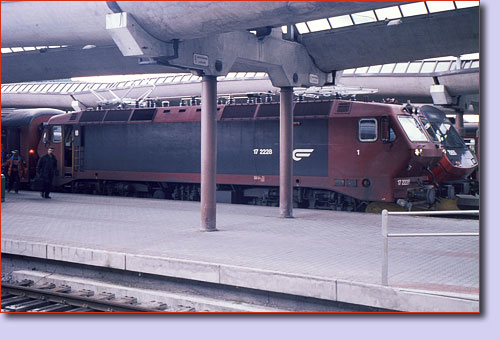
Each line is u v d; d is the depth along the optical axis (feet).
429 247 39.40
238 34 48.78
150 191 81.82
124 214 58.03
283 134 55.77
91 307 34.47
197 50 45.03
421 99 128.16
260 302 32.81
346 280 29.66
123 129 81.51
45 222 51.62
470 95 125.80
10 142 92.84
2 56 86.69
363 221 53.06
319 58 58.59
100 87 164.55
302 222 52.19
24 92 174.09
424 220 54.08
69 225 49.85
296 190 67.36
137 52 41.22
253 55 50.57
